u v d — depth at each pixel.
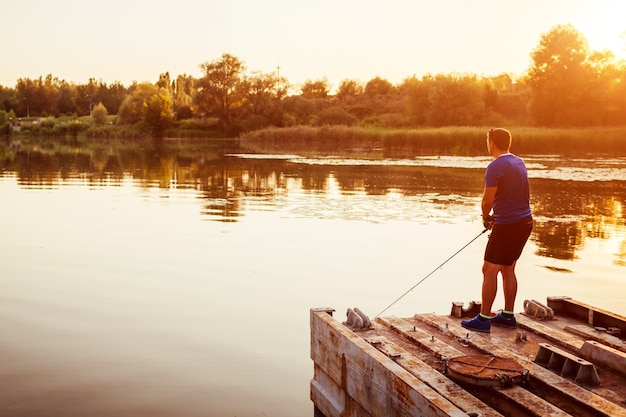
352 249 11.88
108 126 110.44
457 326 5.93
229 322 7.55
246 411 5.33
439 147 47.59
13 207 17.59
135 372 6.05
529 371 4.67
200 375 6.01
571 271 10.26
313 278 9.70
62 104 158.25
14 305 8.20
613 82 72.25
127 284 9.33
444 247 12.12
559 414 3.95
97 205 18.06
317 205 17.97
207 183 24.48
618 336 5.75
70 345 6.74
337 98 126.38
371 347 4.77
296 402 5.54
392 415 4.29
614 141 43.22
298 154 46.53
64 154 48.44
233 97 100.50
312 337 5.82
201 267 10.41
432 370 4.59
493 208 6.05
